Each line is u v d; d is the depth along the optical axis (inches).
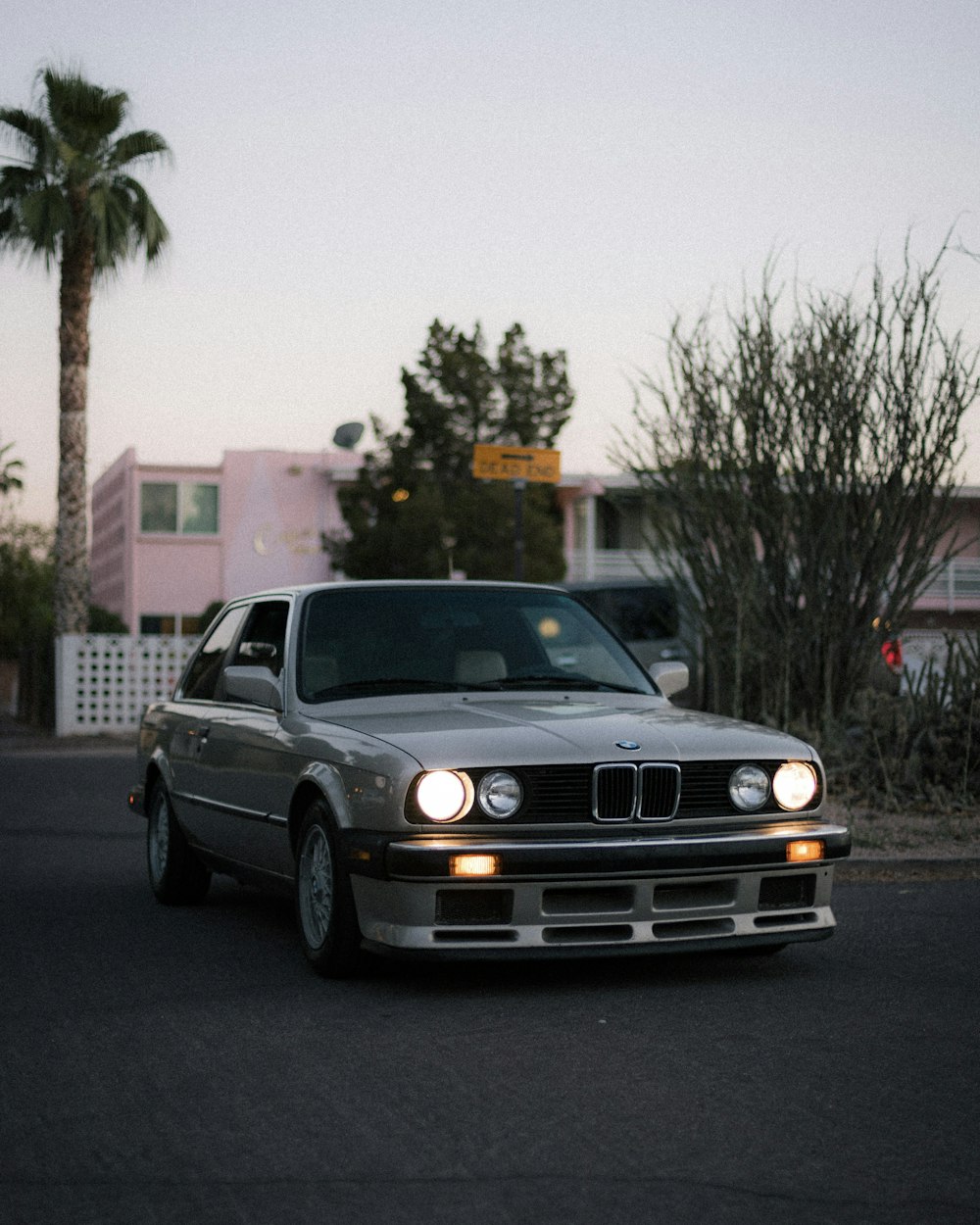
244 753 280.1
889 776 478.0
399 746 230.5
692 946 230.4
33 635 1232.2
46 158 978.1
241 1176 149.8
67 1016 220.2
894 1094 175.6
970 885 346.0
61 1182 149.2
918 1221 135.9
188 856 323.6
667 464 534.3
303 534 1630.2
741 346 525.3
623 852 225.9
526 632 288.0
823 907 245.4
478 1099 174.7
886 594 534.9
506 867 222.1
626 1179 147.0
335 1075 185.8
